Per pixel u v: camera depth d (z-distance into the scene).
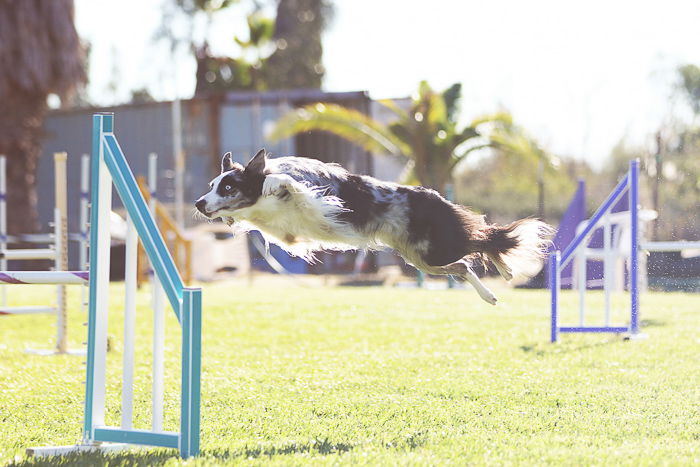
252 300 15.22
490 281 21.78
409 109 25.02
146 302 14.87
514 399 6.49
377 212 6.69
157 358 4.86
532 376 7.47
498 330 10.88
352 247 6.82
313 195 6.42
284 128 23.20
